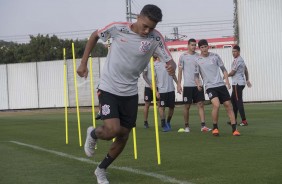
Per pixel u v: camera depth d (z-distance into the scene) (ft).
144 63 26.40
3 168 33.47
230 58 141.38
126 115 26.81
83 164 34.42
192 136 51.24
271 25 137.49
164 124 58.65
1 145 48.34
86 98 155.74
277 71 137.39
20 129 70.13
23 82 164.55
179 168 31.30
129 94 26.45
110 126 25.70
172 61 26.91
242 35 139.85
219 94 50.42
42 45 250.78
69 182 28.09
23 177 29.91
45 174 30.81
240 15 140.05
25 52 252.42
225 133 53.11
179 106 126.00
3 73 166.20
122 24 25.66
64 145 46.70
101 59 152.66
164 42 26.55
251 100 139.23
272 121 67.92
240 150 38.93
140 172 30.25
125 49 25.59
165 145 44.04
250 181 26.45
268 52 137.80
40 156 39.22
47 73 162.20
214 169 30.48
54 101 161.89
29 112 143.33
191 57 55.77
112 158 27.30
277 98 137.49
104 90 26.07
